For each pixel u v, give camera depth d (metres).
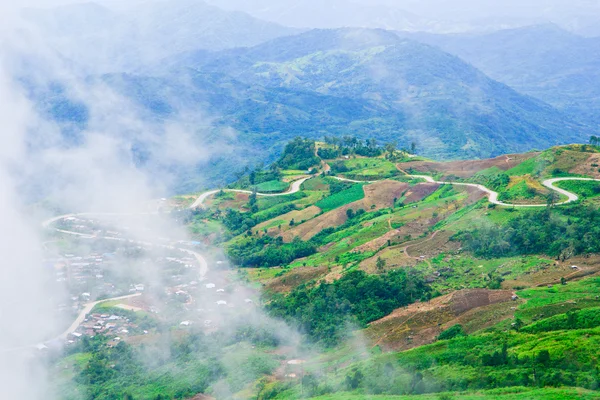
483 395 111.56
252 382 157.88
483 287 170.00
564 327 130.88
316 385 139.75
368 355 150.38
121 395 168.12
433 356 134.38
